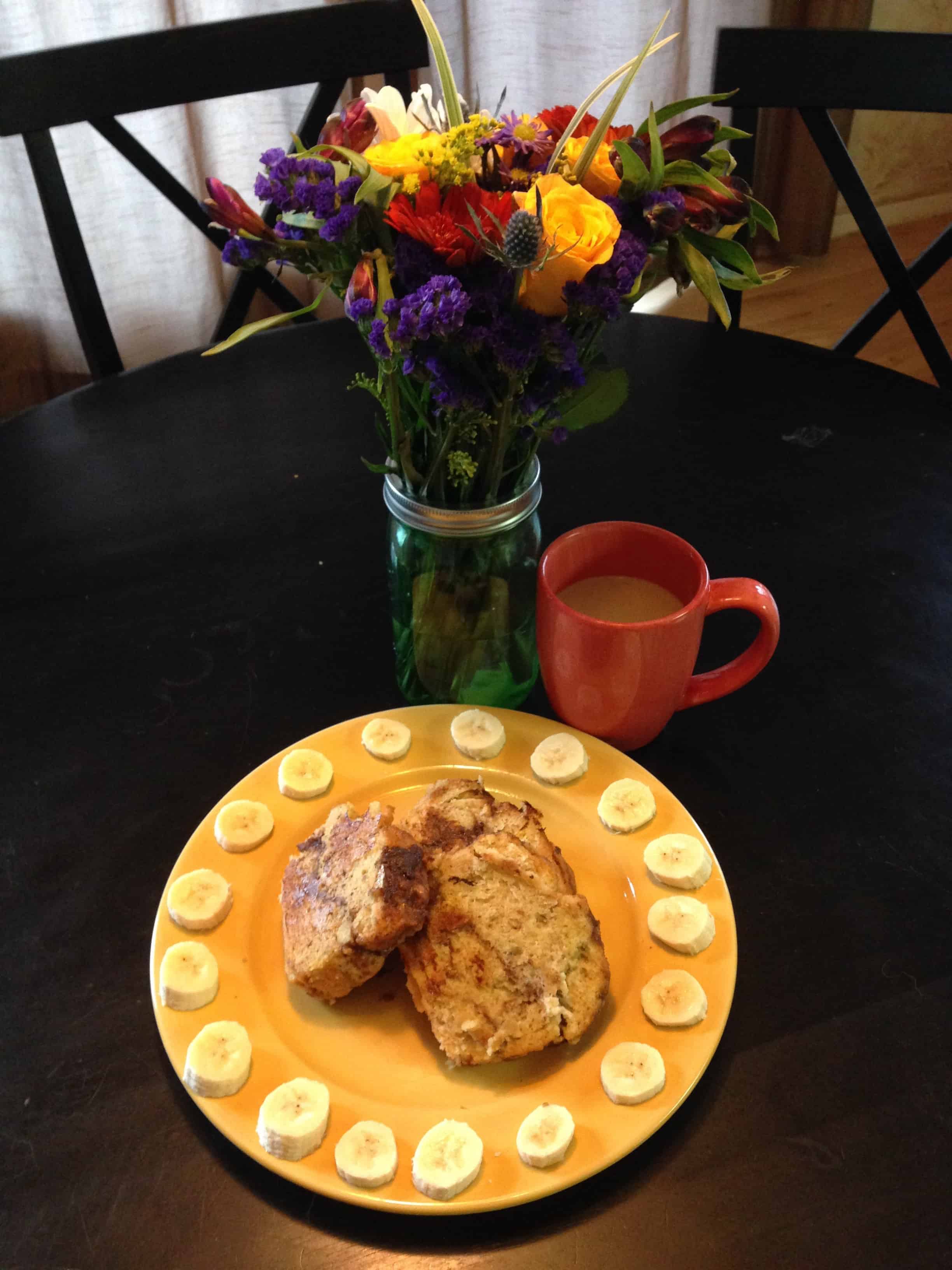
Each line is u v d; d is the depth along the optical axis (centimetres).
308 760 58
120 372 105
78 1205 43
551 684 60
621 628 54
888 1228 42
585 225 45
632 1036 47
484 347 48
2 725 63
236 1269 41
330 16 100
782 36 95
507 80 161
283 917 51
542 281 47
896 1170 43
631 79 47
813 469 80
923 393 87
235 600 71
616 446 83
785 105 98
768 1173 43
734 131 51
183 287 149
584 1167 42
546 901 49
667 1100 44
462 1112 45
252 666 67
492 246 44
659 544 59
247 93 100
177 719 63
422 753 60
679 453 82
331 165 48
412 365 47
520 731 60
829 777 59
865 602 69
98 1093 46
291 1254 42
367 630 69
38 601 71
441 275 46
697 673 66
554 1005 46
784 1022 48
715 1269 41
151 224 142
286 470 81
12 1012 49
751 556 73
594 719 60
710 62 174
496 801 55
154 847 56
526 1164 42
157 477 81
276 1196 43
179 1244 42
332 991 48
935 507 76
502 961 48
